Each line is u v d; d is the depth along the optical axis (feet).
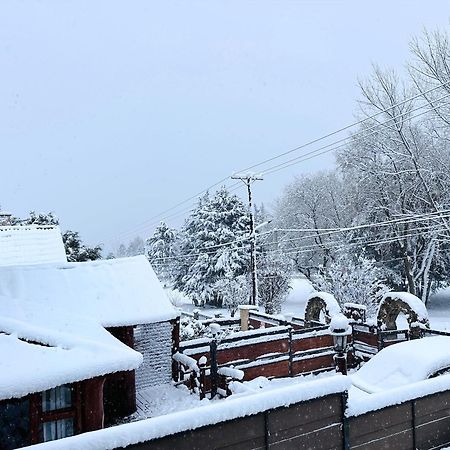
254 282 95.50
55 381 27.30
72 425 31.19
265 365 48.29
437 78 89.66
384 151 105.60
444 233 100.63
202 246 154.92
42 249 58.44
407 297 50.19
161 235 198.70
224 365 45.91
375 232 116.78
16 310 35.65
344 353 46.88
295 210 159.43
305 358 50.60
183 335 60.18
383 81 102.22
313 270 161.27
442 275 121.80
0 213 80.38
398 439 23.93
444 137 95.35
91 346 30.35
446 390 25.44
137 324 40.70
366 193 113.39
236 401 20.07
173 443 18.78
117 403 39.04
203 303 148.36
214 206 160.45
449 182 98.17
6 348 29.27
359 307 56.24
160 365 44.86
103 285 43.65
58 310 37.68
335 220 149.79
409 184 106.01
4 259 54.95
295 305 138.21
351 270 97.04
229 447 19.80
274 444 20.70
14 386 26.16
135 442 17.94
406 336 50.08
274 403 20.53
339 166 120.78
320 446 21.81
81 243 104.73
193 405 40.14
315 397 21.52
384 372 32.99
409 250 114.21
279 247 158.71
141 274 46.65
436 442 25.09
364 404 22.89
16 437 29.68
